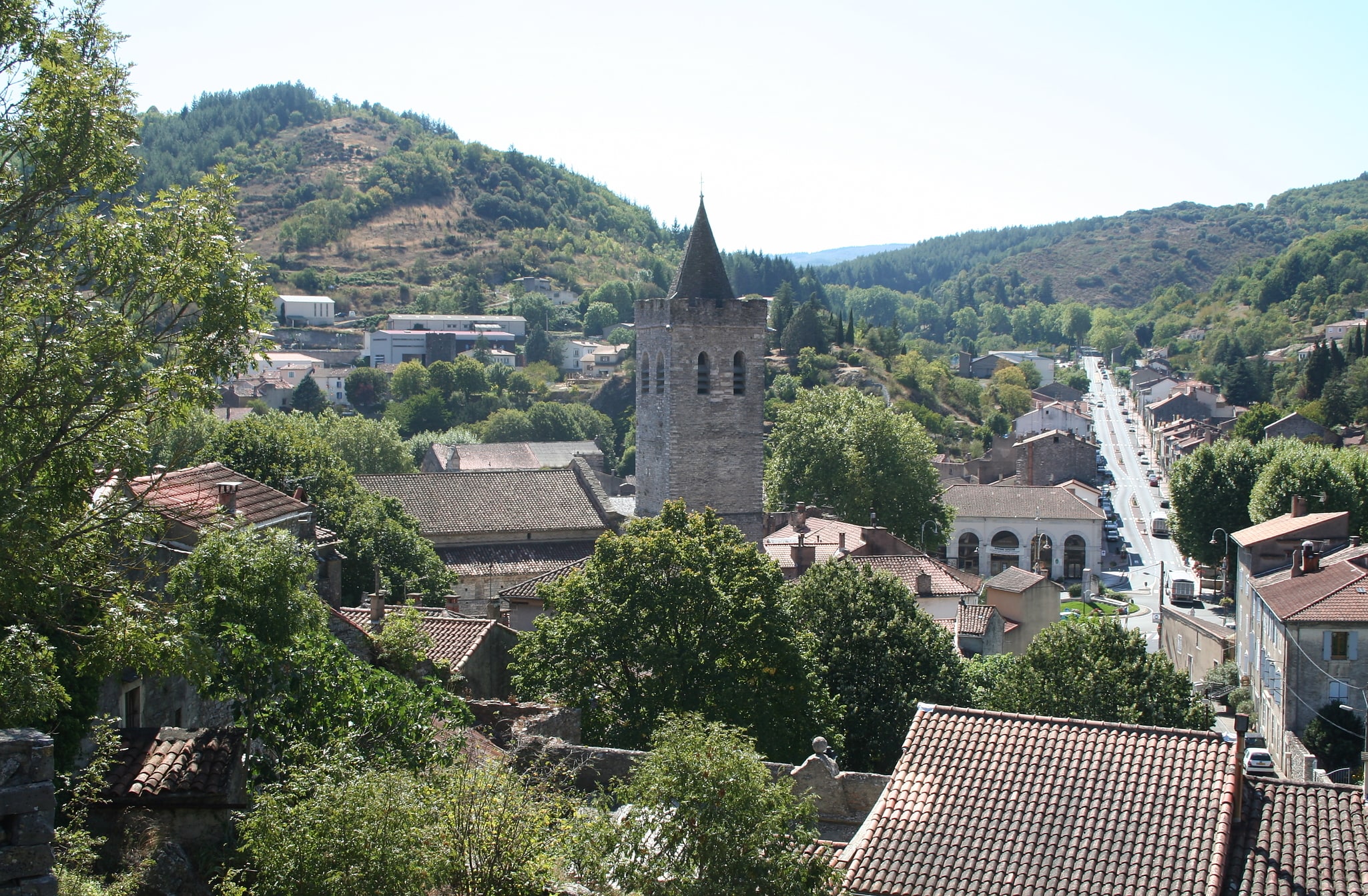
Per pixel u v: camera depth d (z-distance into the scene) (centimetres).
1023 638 8750
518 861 2353
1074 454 19400
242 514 4269
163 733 2895
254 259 2961
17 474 2566
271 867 2288
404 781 2450
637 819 2470
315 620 3397
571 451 17612
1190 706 5547
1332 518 8762
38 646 2555
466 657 4956
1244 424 19188
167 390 2752
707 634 4994
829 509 11694
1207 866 2661
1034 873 2706
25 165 2781
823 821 3550
